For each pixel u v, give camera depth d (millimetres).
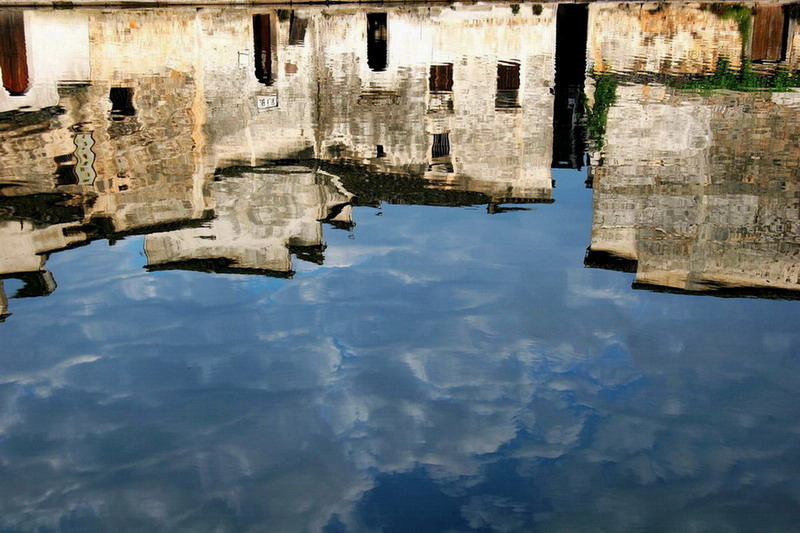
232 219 8156
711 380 4598
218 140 12180
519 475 3713
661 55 20547
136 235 7496
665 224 7598
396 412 4238
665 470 3762
